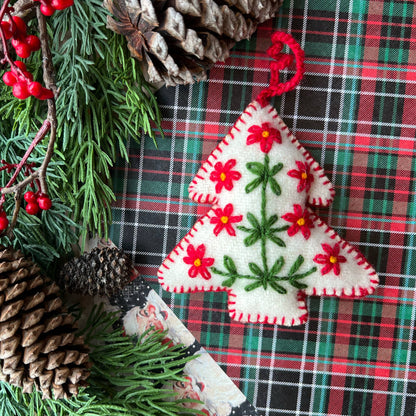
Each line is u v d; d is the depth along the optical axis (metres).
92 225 0.63
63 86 0.59
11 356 0.56
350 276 0.60
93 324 0.62
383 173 0.62
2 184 0.59
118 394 0.60
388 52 0.61
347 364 0.63
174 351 0.63
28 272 0.57
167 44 0.56
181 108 0.62
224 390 0.63
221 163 0.60
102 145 0.61
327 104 0.62
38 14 0.53
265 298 0.60
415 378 0.62
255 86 0.61
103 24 0.57
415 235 0.62
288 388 0.63
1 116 0.59
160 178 0.62
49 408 0.61
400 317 0.62
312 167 0.61
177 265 0.60
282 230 0.59
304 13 0.61
